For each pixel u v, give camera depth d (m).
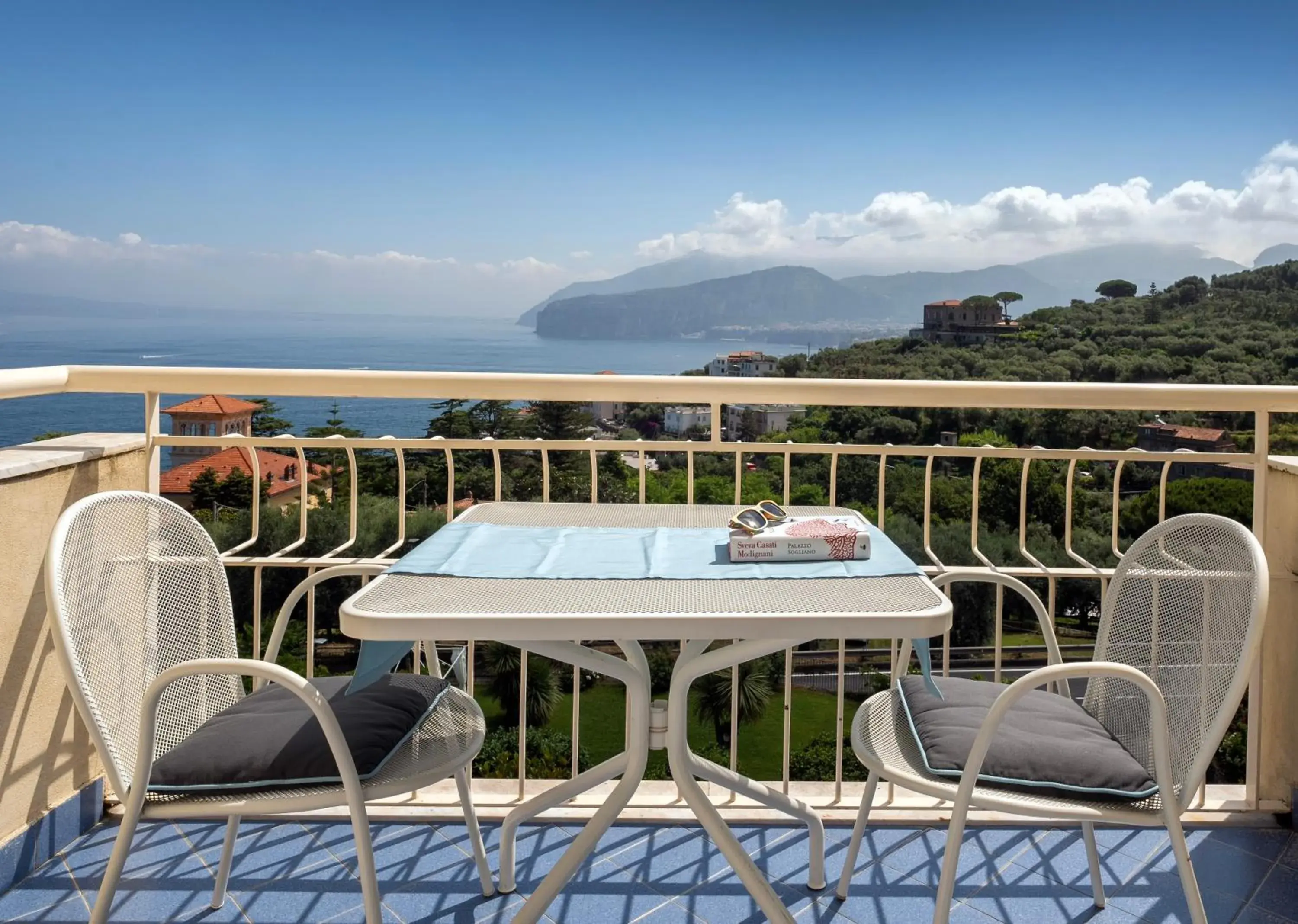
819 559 1.71
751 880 1.80
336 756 1.52
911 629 1.40
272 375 2.33
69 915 2.00
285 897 2.08
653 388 2.33
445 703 1.96
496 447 2.38
